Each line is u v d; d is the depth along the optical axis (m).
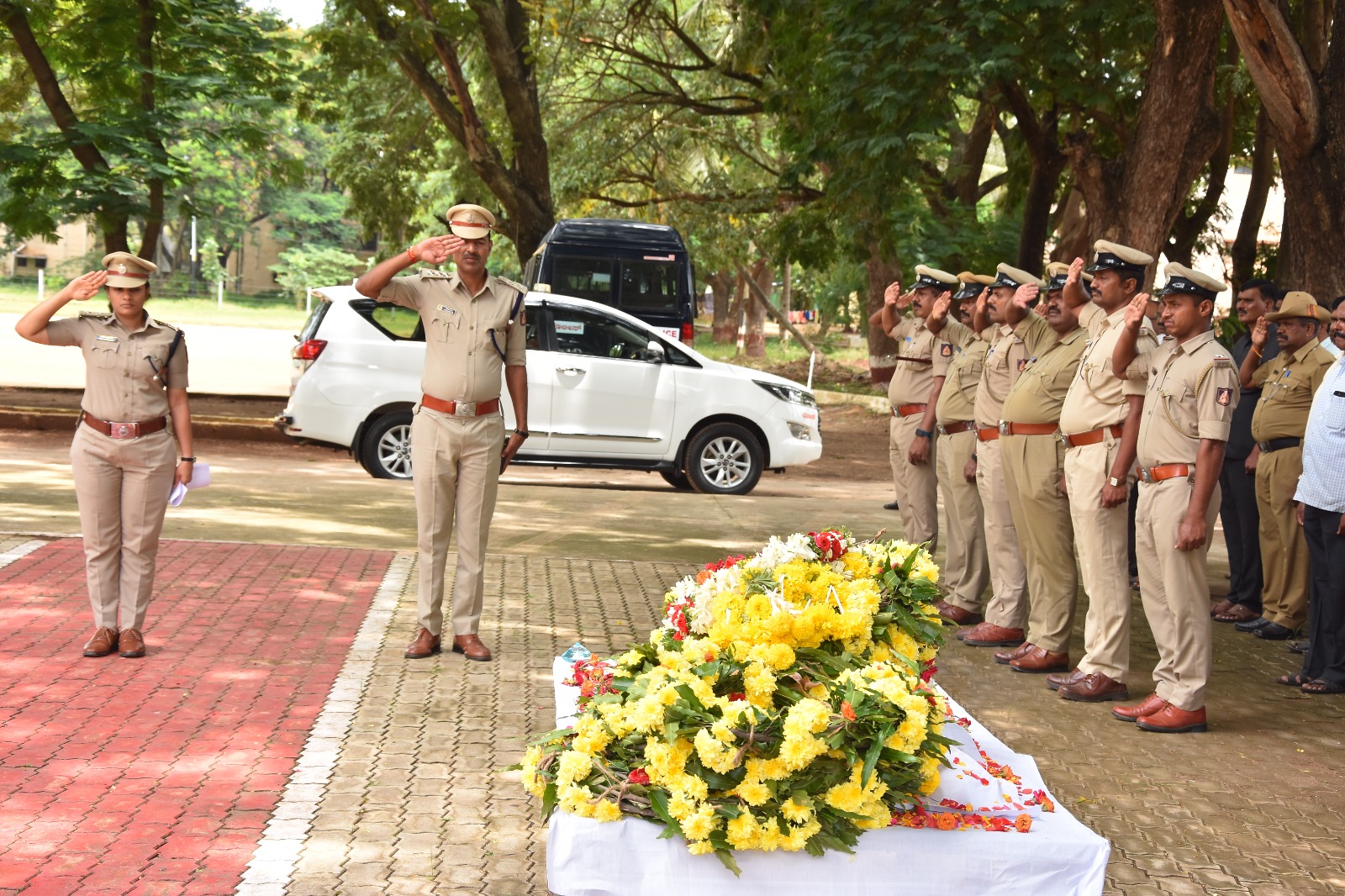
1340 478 6.43
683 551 9.54
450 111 21.86
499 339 6.44
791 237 19.05
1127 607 6.29
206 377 25.56
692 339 19.22
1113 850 4.39
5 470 11.86
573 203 28.33
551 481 13.85
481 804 4.54
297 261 61.88
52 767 4.69
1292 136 10.79
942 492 8.01
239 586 7.62
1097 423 6.18
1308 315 7.59
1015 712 6.04
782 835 3.39
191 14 16.84
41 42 16.83
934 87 14.20
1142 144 13.87
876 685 3.59
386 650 6.47
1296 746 5.67
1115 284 6.10
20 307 46.62
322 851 4.08
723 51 25.45
